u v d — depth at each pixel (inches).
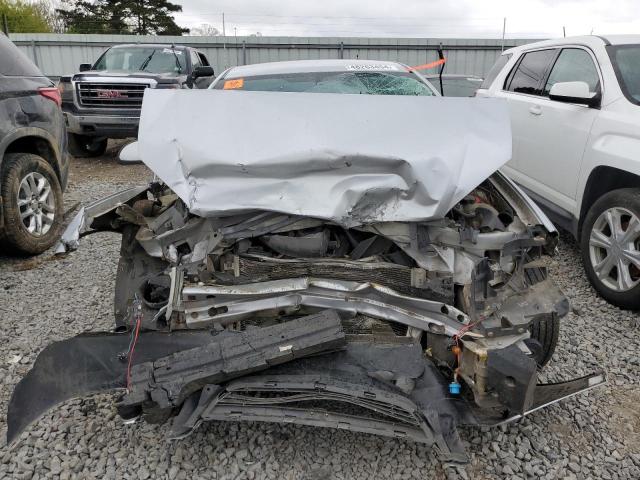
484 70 761.6
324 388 89.2
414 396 90.3
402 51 755.4
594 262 171.0
